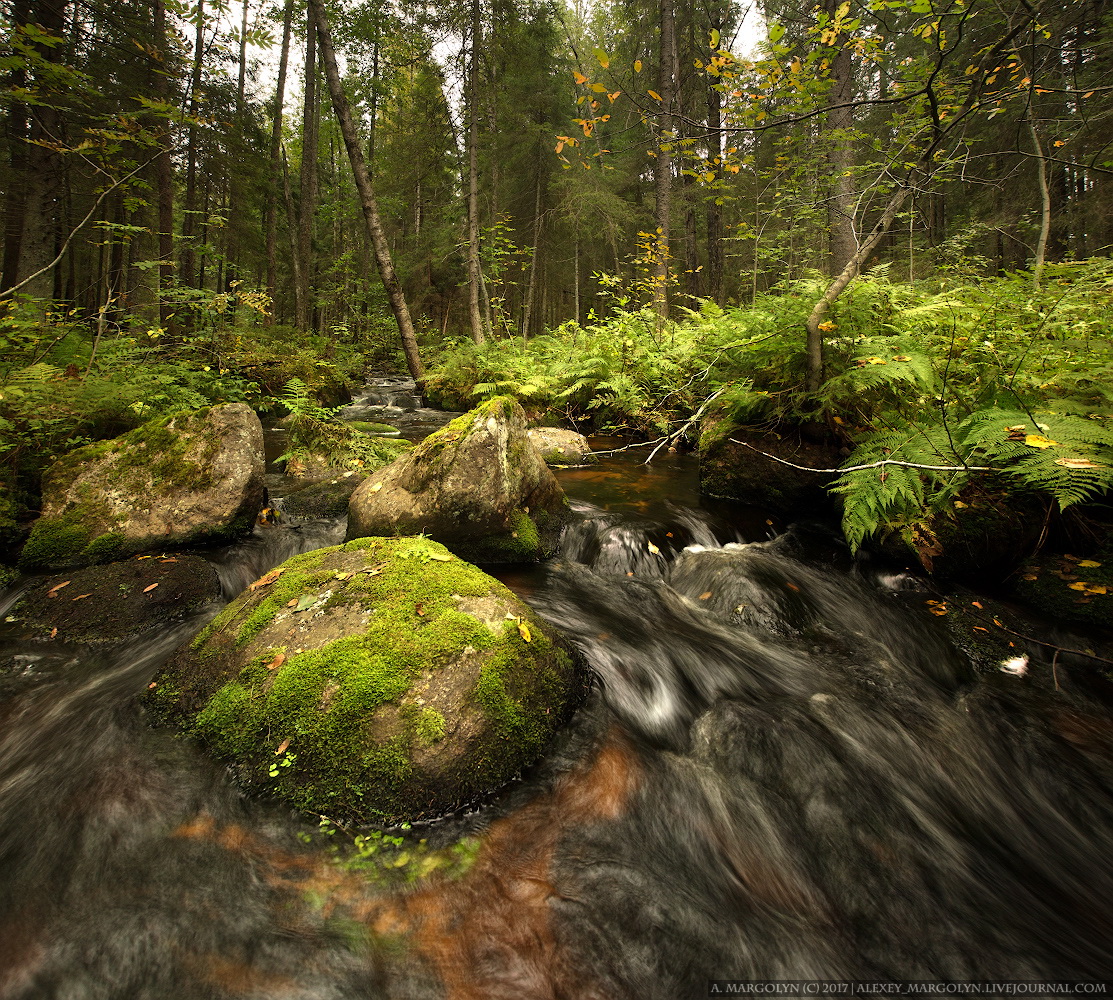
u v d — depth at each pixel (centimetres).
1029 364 378
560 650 271
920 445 354
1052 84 528
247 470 446
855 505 365
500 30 1448
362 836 191
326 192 3234
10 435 441
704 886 187
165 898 166
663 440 427
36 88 512
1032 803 240
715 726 269
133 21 907
